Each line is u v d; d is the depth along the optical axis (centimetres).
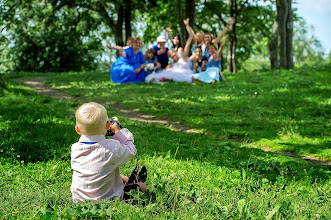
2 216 307
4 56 3108
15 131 625
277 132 757
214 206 329
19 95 1054
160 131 739
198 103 1066
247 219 312
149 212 323
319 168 530
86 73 1978
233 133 747
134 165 488
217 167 503
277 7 1830
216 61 1488
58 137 605
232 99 1116
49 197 356
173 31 2825
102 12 2436
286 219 317
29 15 2436
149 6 2403
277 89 1250
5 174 437
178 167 488
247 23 2756
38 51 3033
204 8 2588
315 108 970
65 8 2594
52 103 1020
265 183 443
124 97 1172
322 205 365
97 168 330
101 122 333
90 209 306
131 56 1512
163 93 1229
